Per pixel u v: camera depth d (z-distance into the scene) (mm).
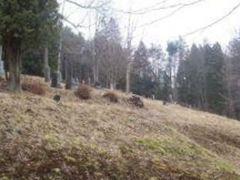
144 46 66688
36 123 15867
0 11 22531
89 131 17438
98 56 58375
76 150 14398
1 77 28047
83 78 66688
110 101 27875
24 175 11945
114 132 18359
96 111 20984
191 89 78562
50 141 14352
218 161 19172
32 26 22922
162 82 85188
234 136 29062
